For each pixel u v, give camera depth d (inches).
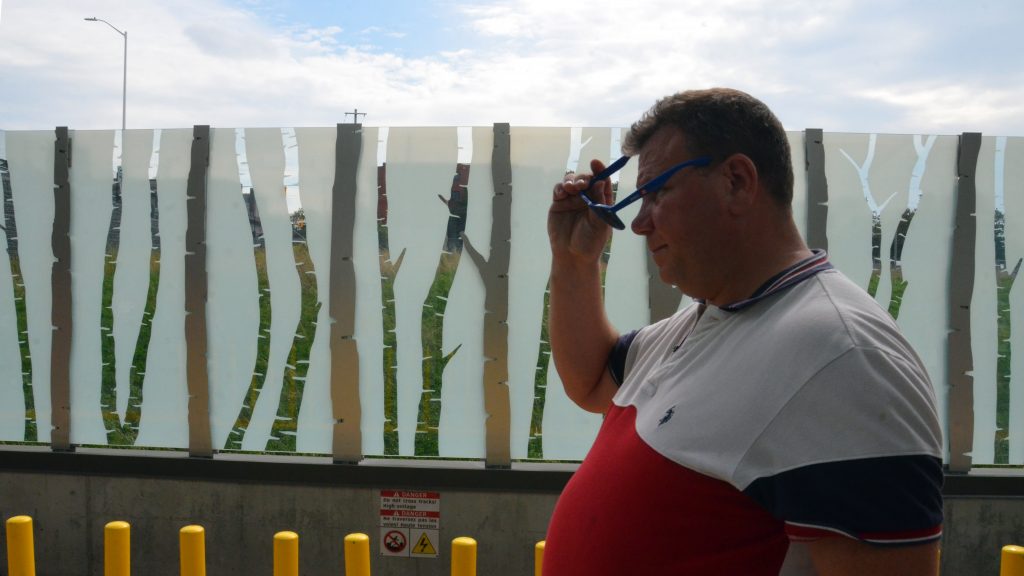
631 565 40.9
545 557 48.7
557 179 152.4
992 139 150.4
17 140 161.3
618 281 153.5
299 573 151.9
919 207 151.1
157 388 159.6
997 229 151.4
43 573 157.6
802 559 37.6
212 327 157.2
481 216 153.3
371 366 155.6
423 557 150.9
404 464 151.7
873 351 35.2
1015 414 152.6
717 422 38.2
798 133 150.0
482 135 152.8
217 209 156.6
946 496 147.1
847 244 152.0
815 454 34.4
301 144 155.2
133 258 159.5
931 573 33.6
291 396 157.0
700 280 44.0
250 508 153.0
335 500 151.6
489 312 151.7
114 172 159.2
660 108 45.2
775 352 37.3
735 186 42.3
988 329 152.2
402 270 154.3
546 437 154.3
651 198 45.0
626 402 48.5
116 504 155.9
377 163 153.9
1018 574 99.7
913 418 34.3
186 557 114.3
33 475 157.3
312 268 155.9
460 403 154.9
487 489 149.4
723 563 38.9
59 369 159.2
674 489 39.6
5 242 162.9
